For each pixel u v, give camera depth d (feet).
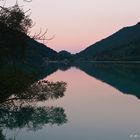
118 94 128.77
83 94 126.82
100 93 131.85
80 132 62.49
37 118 77.25
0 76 77.77
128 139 56.34
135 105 97.55
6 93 78.59
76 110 88.48
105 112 84.99
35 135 61.26
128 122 71.15
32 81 82.38
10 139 58.54
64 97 115.03
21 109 87.92
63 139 57.72
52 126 68.54
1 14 70.64
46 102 100.32
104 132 61.98
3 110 86.53
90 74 267.80
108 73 281.13
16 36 74.02
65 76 238.48
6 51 75.82
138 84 177.17
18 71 82.12
